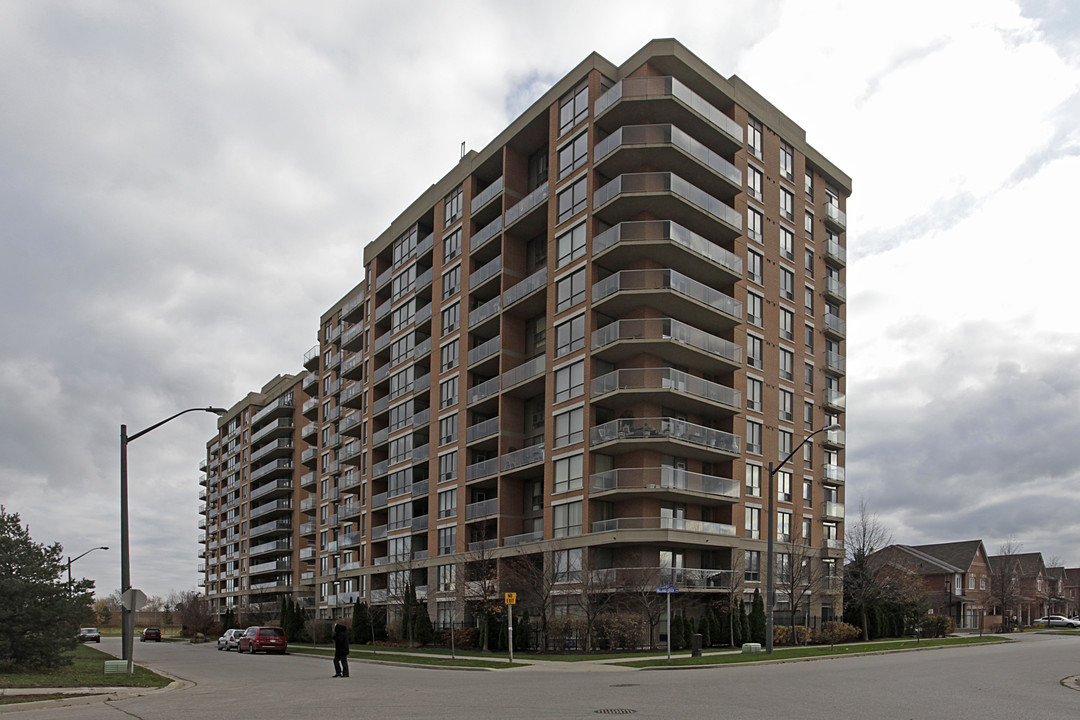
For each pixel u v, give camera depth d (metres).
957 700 16.97
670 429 41.03
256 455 104.56
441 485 53.53
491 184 55.09
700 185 46.19
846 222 59.28
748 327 47.88
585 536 41.38
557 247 46.44
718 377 46.16
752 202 49.69
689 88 47.75
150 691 22.00
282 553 97.50
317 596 78.50
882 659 32.75
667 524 41.03
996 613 90.44
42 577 28.78
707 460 44.91
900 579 58.50
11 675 25.38
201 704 18.05
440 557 52.31
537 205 48.25
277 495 100.00
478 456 52.06
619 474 41.28
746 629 41.41
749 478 46.44
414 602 51.00
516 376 48.28
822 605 51.84
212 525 129.12
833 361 55.34
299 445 95.56
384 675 28.12
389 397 63.75
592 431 42.22
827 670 26.12
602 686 21.08
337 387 81.12
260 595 99.94
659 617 39.50
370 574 62.22
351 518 68.56
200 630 94.88
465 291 54.28
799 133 55.12
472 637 44.44
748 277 48.56
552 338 45.69
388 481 62.88
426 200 61.34
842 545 53.88
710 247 44.28
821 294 55.31
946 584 83.06
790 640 44.16
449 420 54.03
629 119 44.88
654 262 43.56
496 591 44.50
